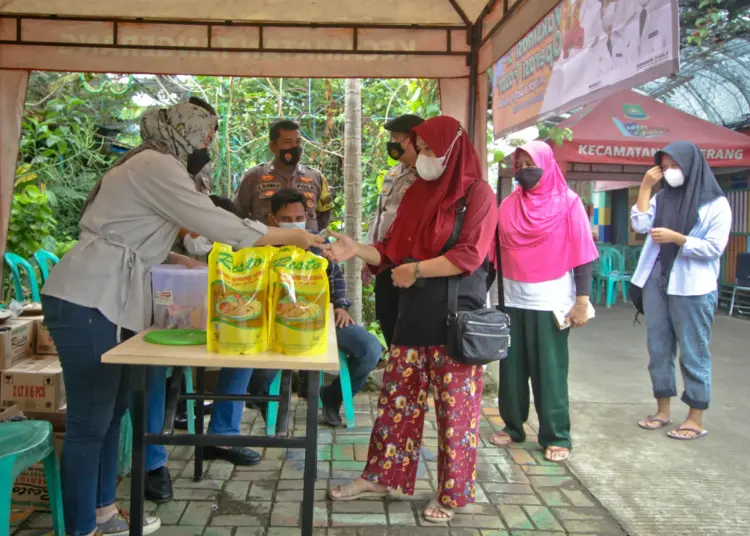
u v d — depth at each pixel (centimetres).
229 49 406
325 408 400
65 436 227
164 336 214
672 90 888
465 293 275
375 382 470
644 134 658
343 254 276
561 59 277
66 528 228
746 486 323
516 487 318
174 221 231
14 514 265
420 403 288
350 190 488
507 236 353
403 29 415
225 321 195
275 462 339
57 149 665
